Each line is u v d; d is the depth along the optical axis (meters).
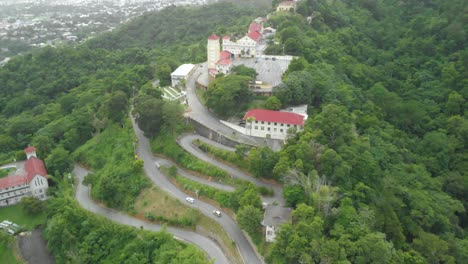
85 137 150.50
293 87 130.88
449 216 114.00
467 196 130.00
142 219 106.75
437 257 92.56
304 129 112.25
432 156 142.75
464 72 179.50
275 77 154.62
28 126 168.62
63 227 106.06
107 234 101.62
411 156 137.88
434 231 108.12
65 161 133.00
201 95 157.00
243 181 107.44
